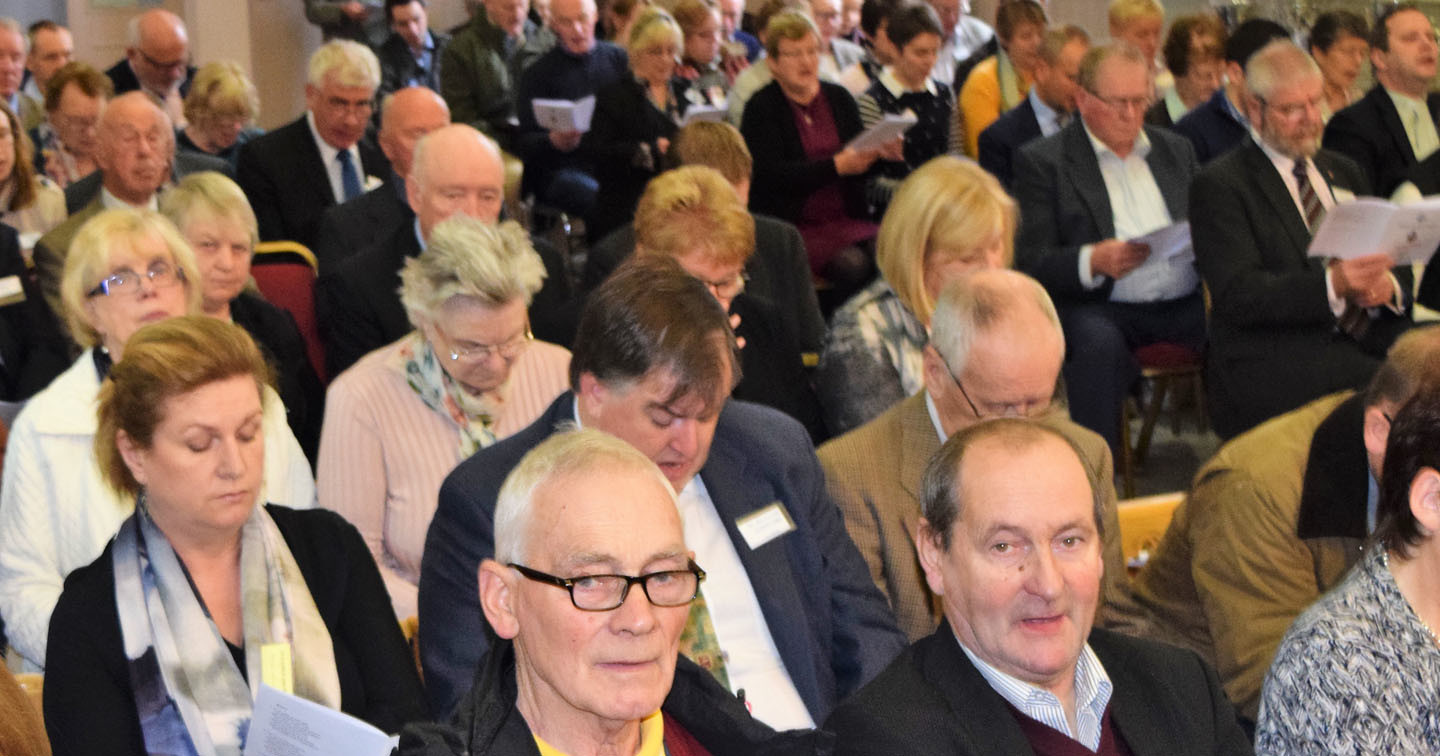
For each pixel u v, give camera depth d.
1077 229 5.12
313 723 1.85
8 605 2.74
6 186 4.96
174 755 2.19
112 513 2.79
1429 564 1.88
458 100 9.31
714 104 8.15
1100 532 1.96
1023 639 1.86
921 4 7.30
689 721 1.92
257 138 6.18
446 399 3.17
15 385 4.16
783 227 4.86
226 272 3.90
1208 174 4.71
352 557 2.45
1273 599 2.60
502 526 1.75
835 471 2.86
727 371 2.37
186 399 2.21
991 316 2.72
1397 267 4.71
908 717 1.88
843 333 3.73
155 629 2.24
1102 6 9.66
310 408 4.13
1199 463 5.73
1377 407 2.39
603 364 2.32
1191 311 5.07
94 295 3.04
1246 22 6.20
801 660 2.52
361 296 4.20
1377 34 6.19
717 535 2.59
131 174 5.00
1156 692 1.98
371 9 10.27
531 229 7.99
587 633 1.68
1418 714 1.84
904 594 2.81
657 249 3.70
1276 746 1.92
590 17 8.55
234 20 10.81
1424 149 6.20
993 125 6.34
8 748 1.62
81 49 10.53
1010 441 1.91
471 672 2.35
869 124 7.16
